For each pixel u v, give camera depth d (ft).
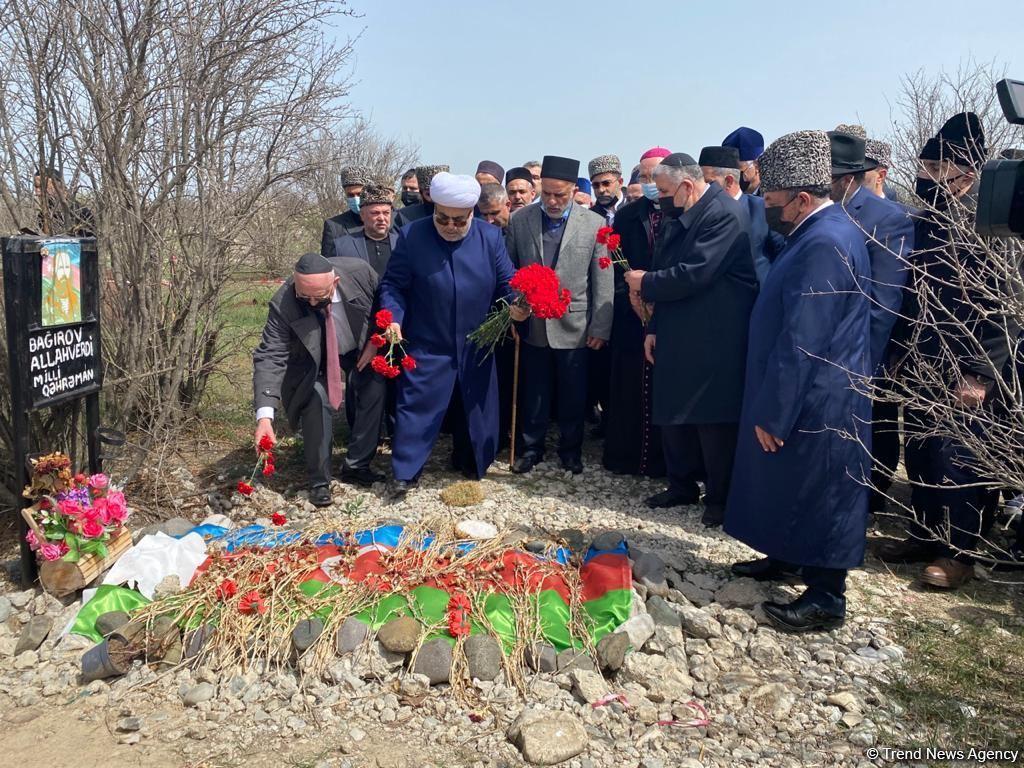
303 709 9.59
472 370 16.06
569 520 14.93
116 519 12.00
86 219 14.87
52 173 14.34
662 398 14.85
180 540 12.44
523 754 8.82
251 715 9.50
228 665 10.20
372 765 8.70
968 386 11.59
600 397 20.27
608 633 10.81
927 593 12.61
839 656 10.75
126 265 15.48
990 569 13.41
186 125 15.26
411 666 10.06
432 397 15.80
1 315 13.48
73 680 10.14
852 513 10.93
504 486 16.67
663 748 9.02
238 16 15.01
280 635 10.45
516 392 17.33
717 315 14.17
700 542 14.16
